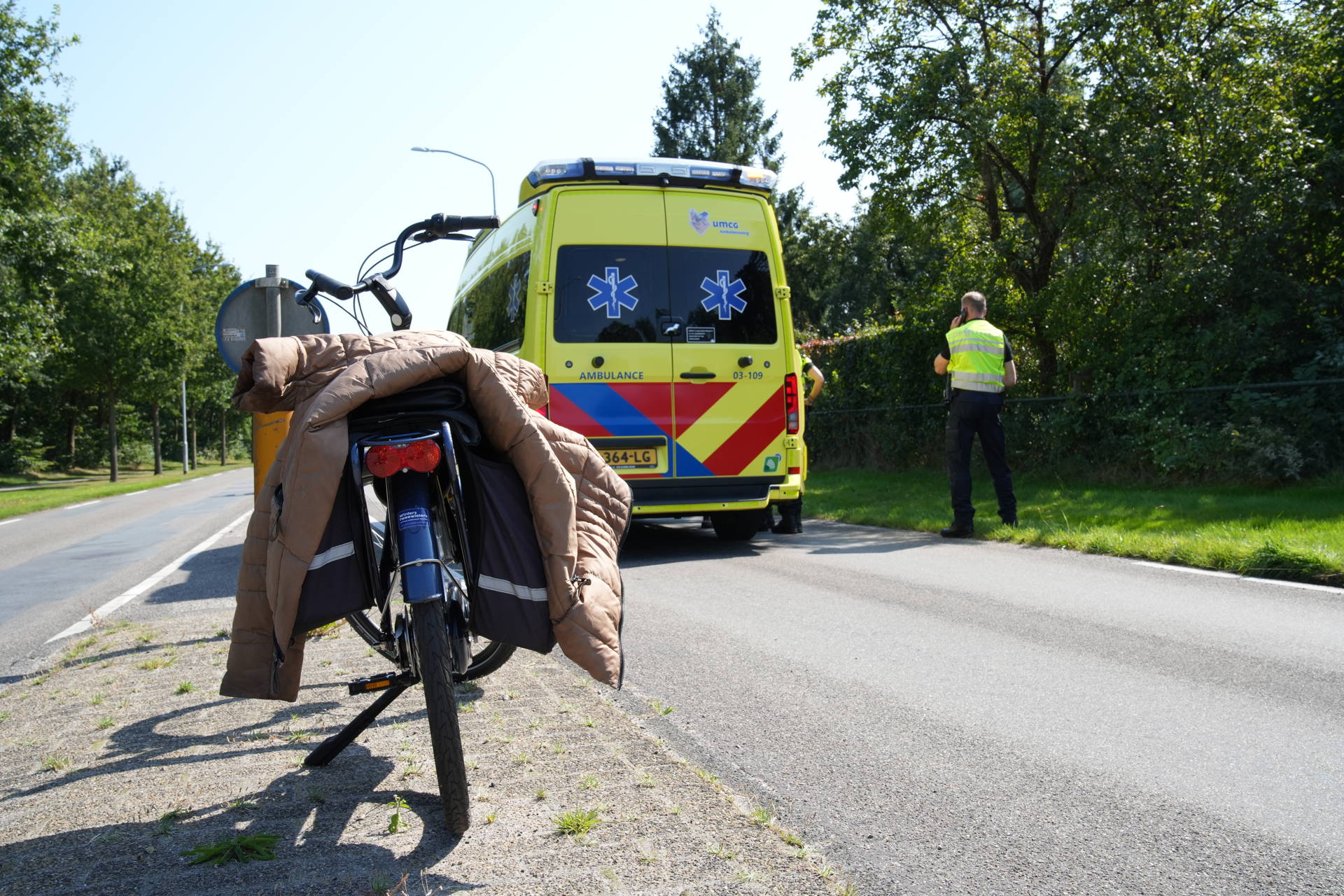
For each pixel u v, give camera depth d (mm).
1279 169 11602
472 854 2549
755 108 50719
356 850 2584
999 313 14398
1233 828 2848
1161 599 6051
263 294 5996
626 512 3225
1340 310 11070
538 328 8281
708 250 8727
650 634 5508
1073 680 4398
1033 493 11742
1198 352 11586
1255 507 9102
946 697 4195
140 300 45562
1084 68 14180
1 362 29938
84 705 4180
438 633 2623
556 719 3727
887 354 16547
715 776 3309
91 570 10055
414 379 2793
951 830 2863
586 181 8477
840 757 3494
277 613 2650
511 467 2934
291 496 2650
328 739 3318
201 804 2947
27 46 30469
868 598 6406
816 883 2398
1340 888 2473
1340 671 4410
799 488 9008
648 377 8477
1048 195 14242
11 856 2619
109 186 60812
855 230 43625
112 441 46156
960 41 14516
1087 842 2770
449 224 4094
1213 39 13609
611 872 2439
